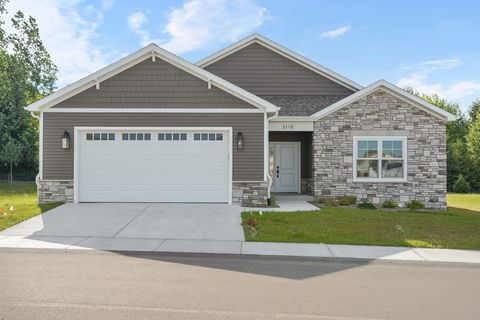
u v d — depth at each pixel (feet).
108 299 16.87
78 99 44.57
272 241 28.99
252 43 60.64
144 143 44.73
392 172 50.55
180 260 24.43
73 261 23.58
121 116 44.62
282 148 59.06
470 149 105.91
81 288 18.33
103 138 44.62
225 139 45.01
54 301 16.52
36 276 20.24
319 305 16.70
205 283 19.57
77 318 14.67
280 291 18.51
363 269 23.09
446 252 26.68
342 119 50.60
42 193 44.14
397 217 39.96
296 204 47.16
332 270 22.71
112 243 27.94
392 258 24.91
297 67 60.75
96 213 38.50
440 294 18.49
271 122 50.55
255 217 37.01
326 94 60.70
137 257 24.95
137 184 44.65
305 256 25.05
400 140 50.44
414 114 50.37
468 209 52.39
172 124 44.73
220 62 60.49
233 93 44.88
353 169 50.34
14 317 14.70
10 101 102.17
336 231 32.40
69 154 44.34
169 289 18.45
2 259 23.93
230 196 44.55
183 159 44.83
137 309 15.74
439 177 50.16
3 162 98.99
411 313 15.99
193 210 40.45
